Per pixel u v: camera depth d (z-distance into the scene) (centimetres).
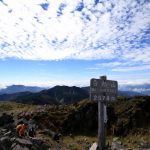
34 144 2038
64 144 3425
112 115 5169
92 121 5094
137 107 5150
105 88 1470
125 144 3762
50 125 4797
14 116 4384
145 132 4584
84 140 4203
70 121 5062
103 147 1462
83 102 5534
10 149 1802
